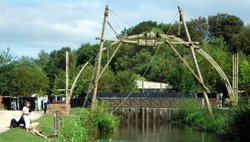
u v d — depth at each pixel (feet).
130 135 161.48
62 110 175.22
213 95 273.13
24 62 412.16
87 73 296.10
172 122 218.18
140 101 220.43
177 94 234.17
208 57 188.44
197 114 189.88
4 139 88.07
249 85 241.76
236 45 398.42
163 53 378.32
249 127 139.03
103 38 175.01
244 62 265.95
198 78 185.06
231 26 496.64
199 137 154.81
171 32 459.32
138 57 390.83
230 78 275.59
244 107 146.20
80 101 244.42
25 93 300.20
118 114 216.95
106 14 174.60
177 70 286.66
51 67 471.62
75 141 106.52
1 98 201.87
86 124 144.97
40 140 94.43
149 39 182.80
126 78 293.64
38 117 143.54
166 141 144.87
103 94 233.76
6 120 132.67
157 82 344.49
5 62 265.95
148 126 202.80
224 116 165.68
